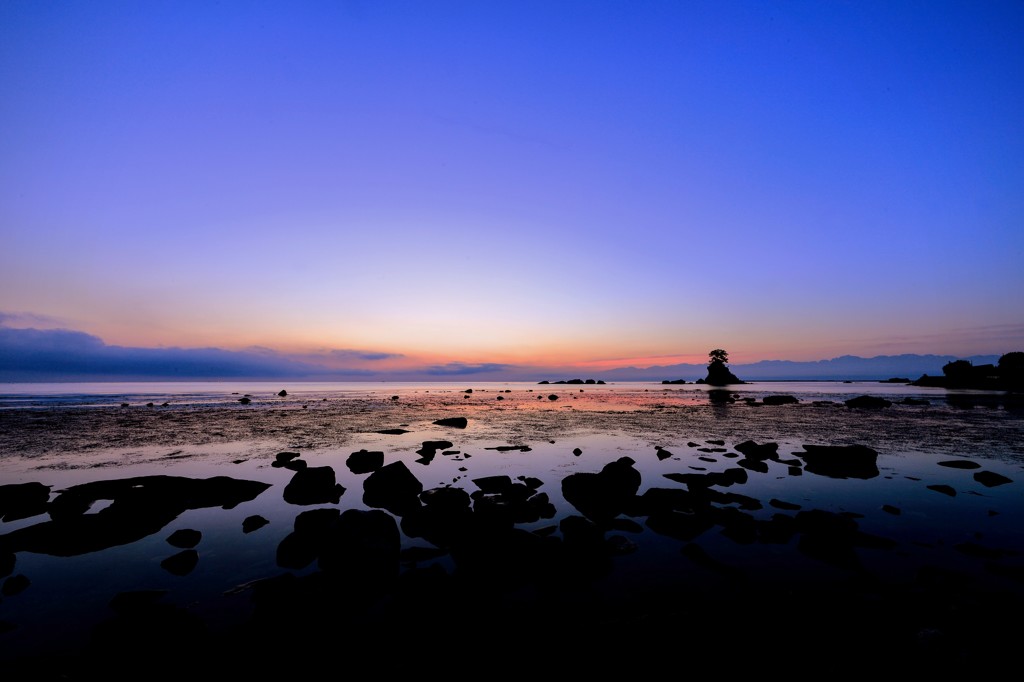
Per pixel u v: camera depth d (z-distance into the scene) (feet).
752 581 23.00
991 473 45.16
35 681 15.85
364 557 24.85
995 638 17.57
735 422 97.19
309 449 63.10
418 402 172.14
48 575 24.48
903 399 163.94
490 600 21.22
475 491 41.09
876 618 19.29
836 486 42.47
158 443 66.74
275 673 16.20
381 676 16.05
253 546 28.81
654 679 15.61
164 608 20.22
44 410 116.47
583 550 26.55
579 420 104.37
